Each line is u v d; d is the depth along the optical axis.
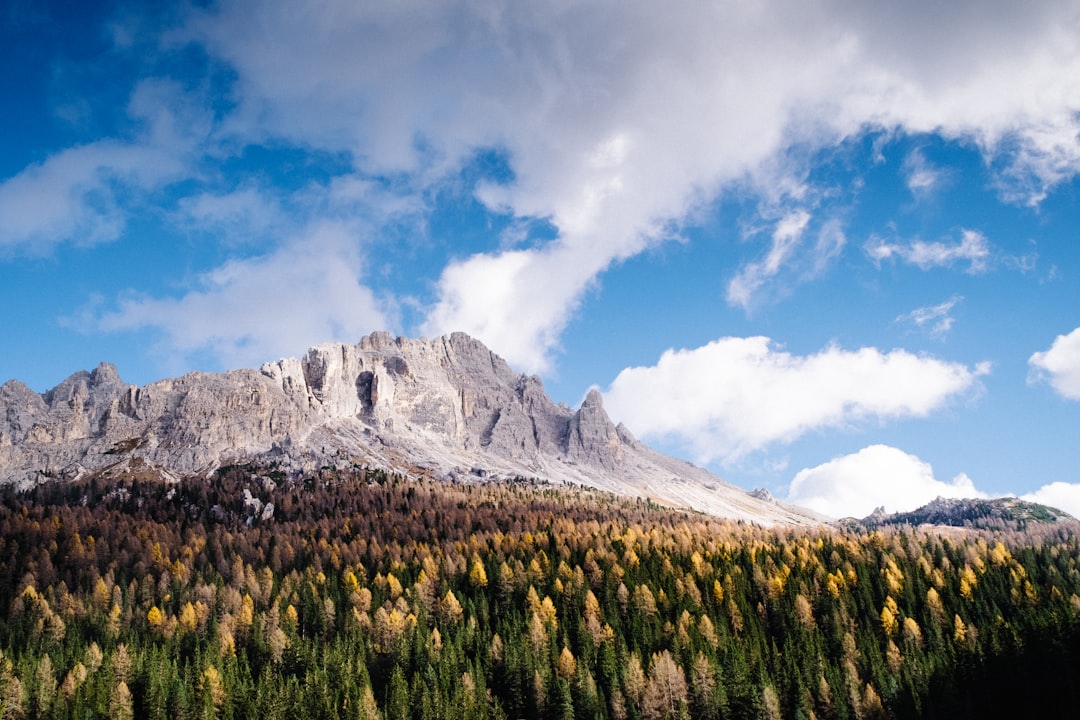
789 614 174.62
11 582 199.75
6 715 128.50
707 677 137.88
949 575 194.38
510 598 190.25
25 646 156.50
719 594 184.00
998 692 133.75
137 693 137.62
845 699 135.62
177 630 167.12
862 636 165.62
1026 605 177.00
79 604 180.25
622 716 135.00
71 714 128.50
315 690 137.62
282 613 176.25
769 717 131.00
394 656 156.50
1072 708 123.62
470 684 140.00
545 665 148.62
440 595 194.00
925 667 146.62
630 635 167.75
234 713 133.00
